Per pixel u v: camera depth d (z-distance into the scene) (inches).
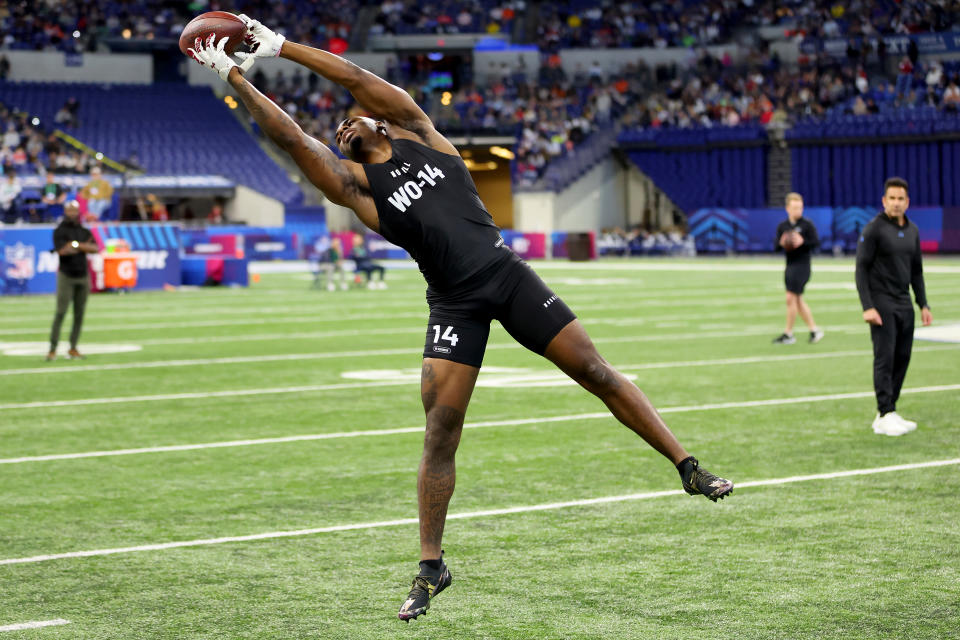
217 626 330.0
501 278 326.3
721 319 1298.0
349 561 395.9
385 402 745.6
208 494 494.9
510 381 835.4
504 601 352.2
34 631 325.4
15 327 1278.3
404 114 329.4
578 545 412.2
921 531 425.1
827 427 637.3
